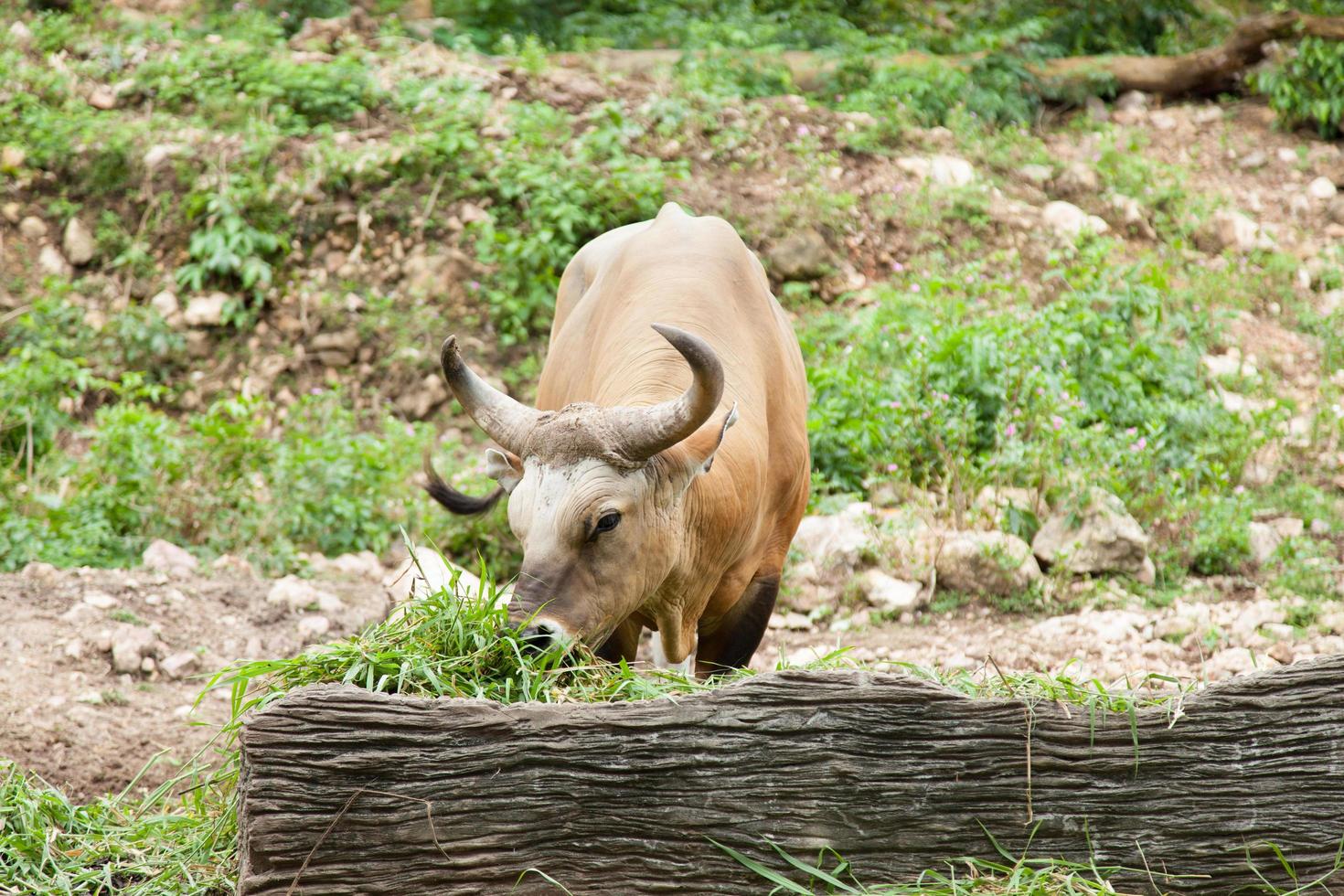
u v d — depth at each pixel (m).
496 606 7.27
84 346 16.84
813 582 12.77
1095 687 6.70
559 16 23.59
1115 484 13.44
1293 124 21.52
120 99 19.80
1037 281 18.17
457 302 17.61
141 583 11.88
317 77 19.73
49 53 20.41
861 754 6.36
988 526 13.27
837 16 23.91
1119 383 15.29
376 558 13.65
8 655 10.42
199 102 19.50
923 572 12.65
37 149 18.45
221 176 18.12
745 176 19.27
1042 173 20.00
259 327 17.33
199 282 17.38
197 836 7.24
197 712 10.06
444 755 6.16
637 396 8.24
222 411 16.19
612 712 6.28
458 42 21.58
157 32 21.16
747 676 6.50
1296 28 21.53
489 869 6.21
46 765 9.20
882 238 18.70
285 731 6.07
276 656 11.19
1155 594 12.48
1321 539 13.58
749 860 6.31
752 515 8.62
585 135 19.16
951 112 20.92
